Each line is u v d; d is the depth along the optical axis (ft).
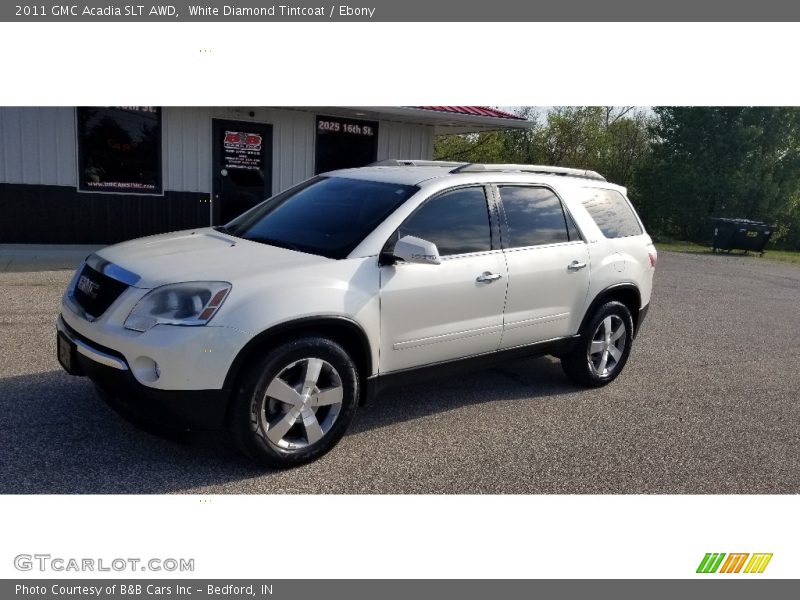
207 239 14.84
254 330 11.62
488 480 13.03
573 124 101.71
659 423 16.67
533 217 16.70
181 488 11.85
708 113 93.20
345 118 41.73
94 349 11.98
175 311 11.47
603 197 19.12
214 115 37.68
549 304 16.78
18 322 21.06
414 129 44.34
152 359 11.29
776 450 15.52
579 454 14.48
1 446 12.73
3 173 33.19
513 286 15.76
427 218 14.56
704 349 25.07
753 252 79.36
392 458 13.65
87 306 12.64
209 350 11.34
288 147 40.16
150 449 13.08
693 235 98.32
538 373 20.16
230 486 12.05
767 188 93.71
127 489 11.69
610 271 18.20
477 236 15.34
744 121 94.68
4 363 17.19
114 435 13.53
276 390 12.14
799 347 26.55
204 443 13.50
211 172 38.17
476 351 15.47
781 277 51.98
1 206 33.40
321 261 13.05
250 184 39.47
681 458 14.67
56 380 16.22
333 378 12.95
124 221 36.35
